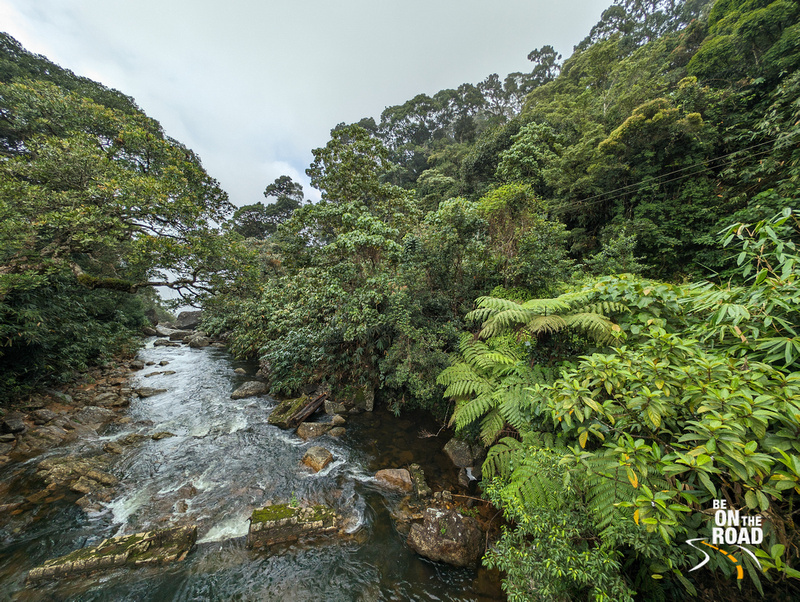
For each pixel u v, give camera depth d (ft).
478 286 23.09
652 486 6.67
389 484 14.32
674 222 34.88
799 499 4.61
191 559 10.43
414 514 12.41
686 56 65.77
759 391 4.83
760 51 44.96
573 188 40.73
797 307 5.49
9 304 20.39
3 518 11.95
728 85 45.39
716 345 7.23
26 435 17.43
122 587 9.49
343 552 10.76
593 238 41.19
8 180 19.80
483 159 59.52
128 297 52.54
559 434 9.96
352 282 22.47
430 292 21.88
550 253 21.34
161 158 28.89
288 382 24.98
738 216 27.81
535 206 23.03
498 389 13.01
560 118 53.67
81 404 22.65
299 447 17.85
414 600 9.12
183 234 24.47
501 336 16.67
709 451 4.40
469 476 14.39
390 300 19.56
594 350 11.32
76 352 27.40
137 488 14.14
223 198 29.25
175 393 27.25
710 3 96.63
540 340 13.17
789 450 4.58
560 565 6.37
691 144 37.27
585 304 11.28
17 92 26.45
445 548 10.23
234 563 10.34
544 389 7.91
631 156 41.09
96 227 20.74
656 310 8.59
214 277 25.55
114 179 20.61
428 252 21.79
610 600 5.65
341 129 29.81
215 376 32.58
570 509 7.54
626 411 6.72
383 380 22.36
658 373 6.00
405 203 29.94
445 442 17.61
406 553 10.66
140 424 20.74
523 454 10.37
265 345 28.14
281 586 9.61
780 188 25.54
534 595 6.69
